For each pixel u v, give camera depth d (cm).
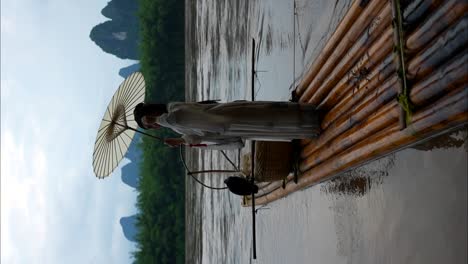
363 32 513
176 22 3650
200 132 614
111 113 605
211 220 1844
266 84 1067
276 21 989
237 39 1456
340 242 604
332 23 684
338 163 571
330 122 583
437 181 395
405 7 412
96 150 624
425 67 382
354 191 564
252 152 798
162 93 3628
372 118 476
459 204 368
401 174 452
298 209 792
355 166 549
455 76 343
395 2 420
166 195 3572
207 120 586
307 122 612
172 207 3522
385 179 483
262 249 1040
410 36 400
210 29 2017
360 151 503
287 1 915
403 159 448
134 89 602
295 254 797
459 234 367
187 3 2866
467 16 329
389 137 439
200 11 2338
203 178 2086
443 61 367
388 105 447
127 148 595
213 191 1811
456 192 372
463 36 336
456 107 344
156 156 3575
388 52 461
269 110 600
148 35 3681
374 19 485
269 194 946
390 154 473
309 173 689
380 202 494
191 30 2664
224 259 1548
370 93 492
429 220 404
